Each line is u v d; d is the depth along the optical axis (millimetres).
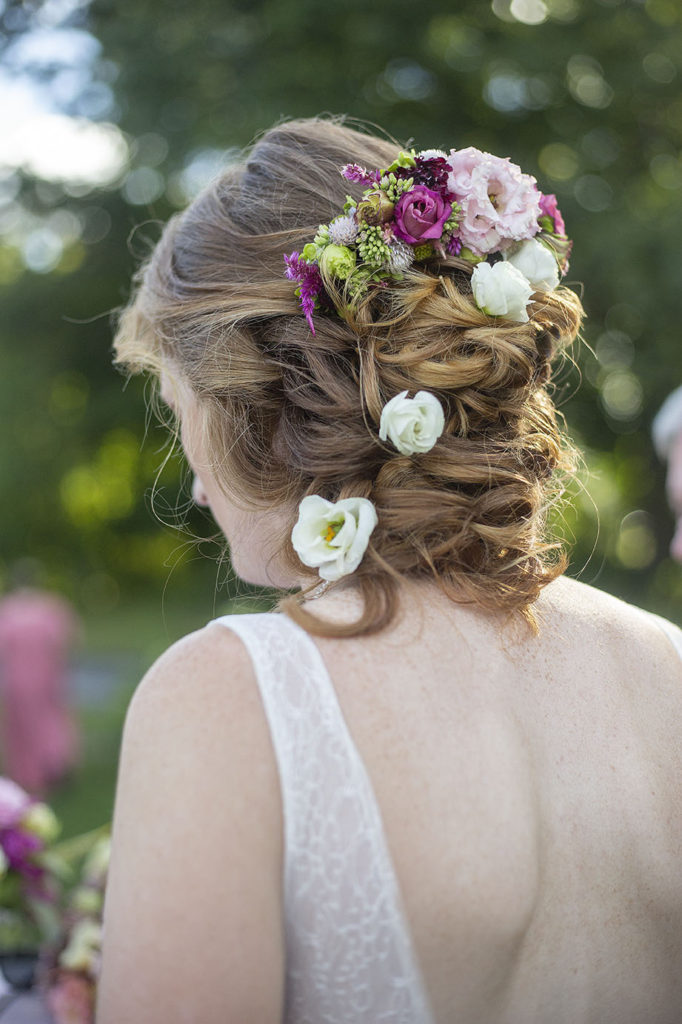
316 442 1036
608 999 919
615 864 926
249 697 833
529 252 1109
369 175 1091
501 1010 859
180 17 8242
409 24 7996
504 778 869
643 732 993
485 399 1050
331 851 812
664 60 8344
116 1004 784
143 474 10898
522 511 1050
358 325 1037
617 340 8125
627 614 1100
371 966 815
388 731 848
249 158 1223
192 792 801
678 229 7574
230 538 1162
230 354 1086
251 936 781
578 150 8406
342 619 915
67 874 1953
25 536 16656
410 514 978
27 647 6895
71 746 7043
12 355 11188
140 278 1420
